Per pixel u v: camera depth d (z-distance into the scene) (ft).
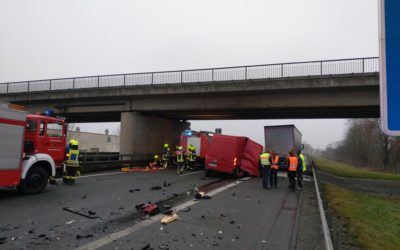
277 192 45.09
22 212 27.40
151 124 100.83
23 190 35.42
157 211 29.09
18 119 34.24
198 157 86.43
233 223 26.08
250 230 24.12
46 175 37.96
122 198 35.42
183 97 86.28
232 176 63.72
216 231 23.57
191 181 55.16
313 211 32.04
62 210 28.66
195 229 23.90
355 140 228.02
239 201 36.58
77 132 142.31
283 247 20.26
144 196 37.11
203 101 84.43
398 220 38.42
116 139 168.35
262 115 99.60
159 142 105.81
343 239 24.99
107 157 76.38
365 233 27.81
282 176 73.26
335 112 86.89
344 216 34.19
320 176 80.94
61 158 44.14
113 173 65.77
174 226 24.57
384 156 185.47
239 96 80.84
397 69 6.12
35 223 24.11
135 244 19.90
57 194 36.86
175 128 118.73
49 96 96.32
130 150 90.22
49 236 21.06
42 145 40.75
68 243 19.74
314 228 25.18
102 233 22.12
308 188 50.90
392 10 6.25
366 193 63.05
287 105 75.97
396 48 6.15
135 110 91.35
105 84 91.04
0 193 36.60
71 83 94.79
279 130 81.82
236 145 63.21
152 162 92.63
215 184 52.65
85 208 29.73
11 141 33.47
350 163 251.60
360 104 69.56
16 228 22.65
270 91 75.51
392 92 6.10
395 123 6.02
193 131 91.15
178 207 31.99
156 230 23.29
